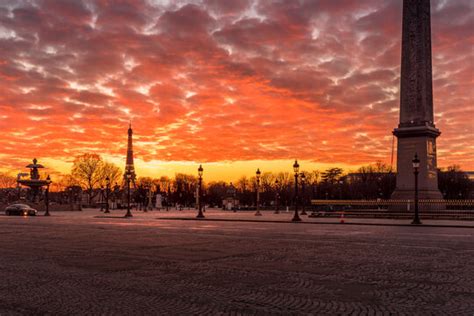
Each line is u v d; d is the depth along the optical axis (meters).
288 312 9.55
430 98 54.75
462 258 17.73
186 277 13.66
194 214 77.19
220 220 53.12
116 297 10.98
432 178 54.88
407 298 10.84
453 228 36.72
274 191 166.88
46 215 74.75
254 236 28.45
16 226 40.94
